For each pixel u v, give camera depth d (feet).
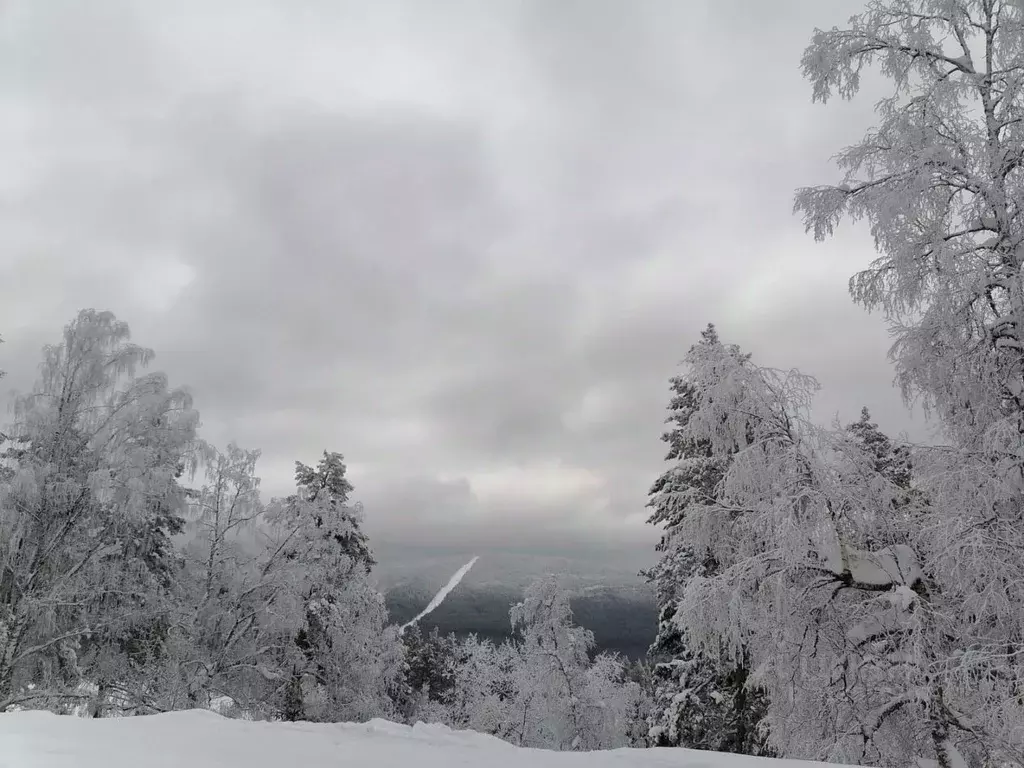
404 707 112.06
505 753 23.50
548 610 80.89
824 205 37.45
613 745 79.10
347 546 88.07
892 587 36.24
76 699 62.39
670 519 61.98
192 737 23.03
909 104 36.65
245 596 75.41
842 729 36.81
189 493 73.77
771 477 39.19
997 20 35.55
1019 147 33.47
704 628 39.27
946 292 34.14
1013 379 34.86
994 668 28.86
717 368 45.34
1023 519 32.42
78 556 62.54
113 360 67.15
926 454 36.11
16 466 61.67
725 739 56.34
